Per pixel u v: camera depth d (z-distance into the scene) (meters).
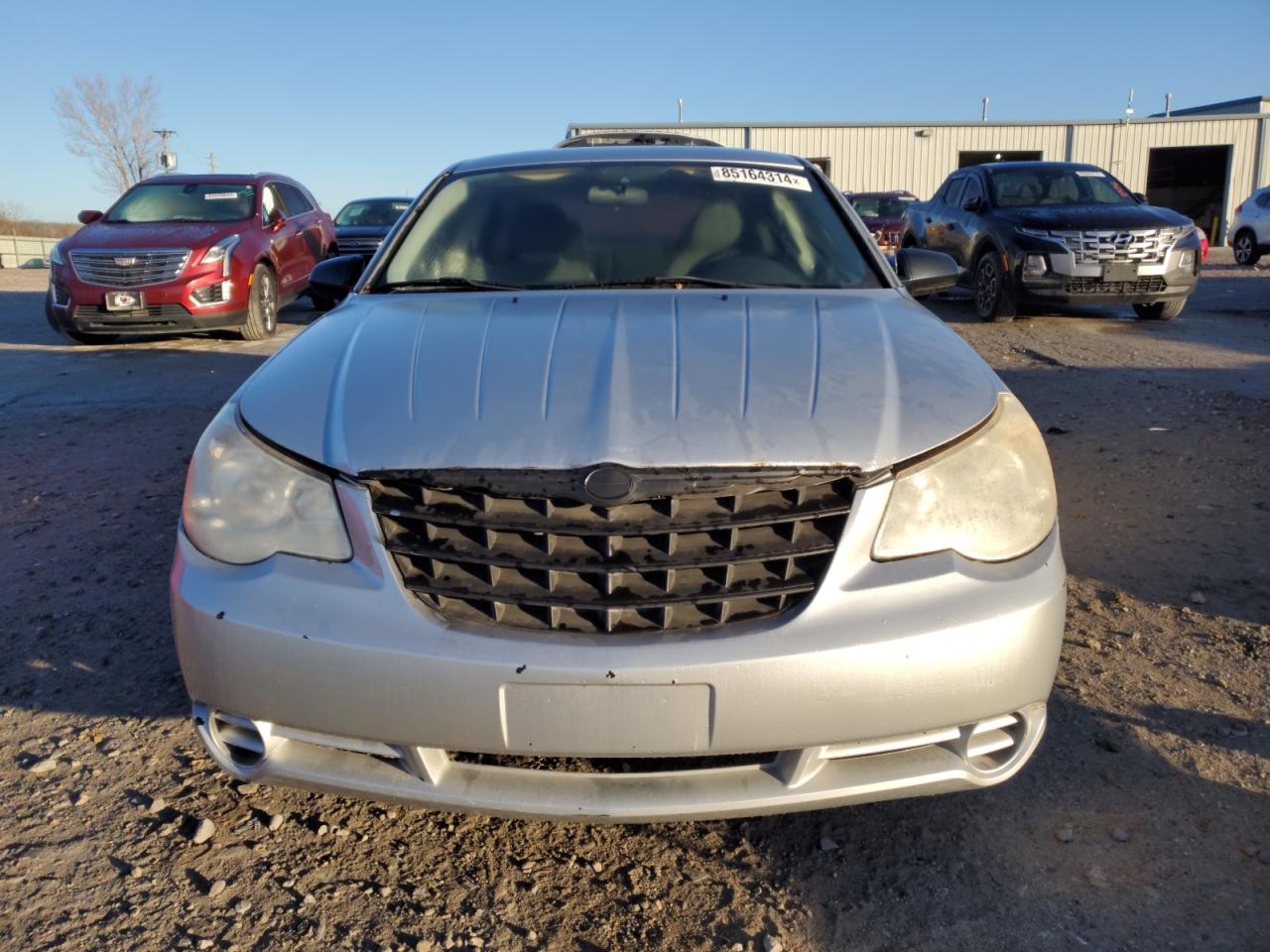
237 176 10.42
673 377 2.07
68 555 3.86
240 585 1.92
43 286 17.97
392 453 1.92
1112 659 2.94
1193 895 2.01
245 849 2.18
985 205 10.18
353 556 1.89
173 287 8.75
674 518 1.83
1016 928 1.94
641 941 1.93
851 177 32.94
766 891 2.07
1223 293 13.28
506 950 1.91
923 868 2.12
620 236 3.09
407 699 1.81
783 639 1.78
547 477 1.85
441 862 2.16
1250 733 2.55
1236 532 3.94
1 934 1.93
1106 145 33.22
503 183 3.37
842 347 2.24
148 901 2.02
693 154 3.50
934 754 1.92
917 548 1.89
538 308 2.53
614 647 1.77
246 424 2.10
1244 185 33.59
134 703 2.78
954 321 10.12
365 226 14.82
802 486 1.88
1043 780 2.38
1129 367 7.31
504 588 1.83
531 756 1.82
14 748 2.57
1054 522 2.07
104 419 6.21
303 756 1.95
